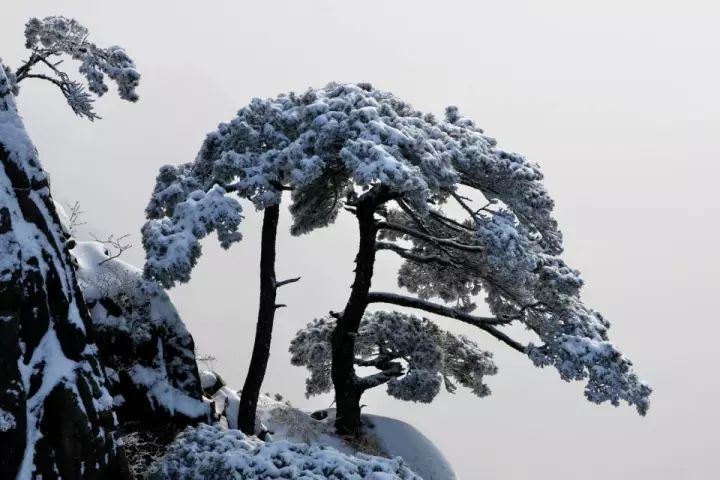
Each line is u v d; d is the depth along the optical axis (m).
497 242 19.73
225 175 18.95
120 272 17.72
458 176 19.59
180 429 16.88
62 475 10.83
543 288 21.38
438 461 22.86
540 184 21.27
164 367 17.25
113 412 11.97
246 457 13.17
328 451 13.51
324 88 21.58
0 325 10.38
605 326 22.38
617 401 20.22
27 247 11.03
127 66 17.94
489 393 25.89
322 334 25.69
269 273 19.73
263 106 19.75
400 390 23.12
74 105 17.45
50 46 17.53
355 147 17.67
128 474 12.22
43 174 11.69
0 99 11.55
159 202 19.98
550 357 21.36
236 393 20.78
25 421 10.43
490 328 22.83
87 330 12.01
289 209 23.42
